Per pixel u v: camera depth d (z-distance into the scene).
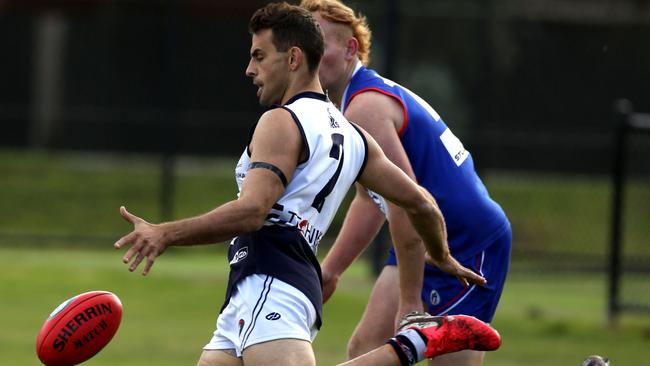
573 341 40.62
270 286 17.81
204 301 44.69
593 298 50.44
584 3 83.19
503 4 81.88
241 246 18.20
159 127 68.31
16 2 78.50
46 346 18.09
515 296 50.16
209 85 70.81
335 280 22.58
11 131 80.56
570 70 70.94
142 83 75.88
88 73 76.44
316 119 17.98
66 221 63.28
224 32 70.81
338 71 21.80
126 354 35.19
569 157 70.62
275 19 18.28
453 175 21.89
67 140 77.50
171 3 58.72
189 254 57.12
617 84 71.31
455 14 68.12
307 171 17.83
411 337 19.38
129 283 47.25
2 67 81.81
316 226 18.31
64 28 77.00
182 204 65.19
